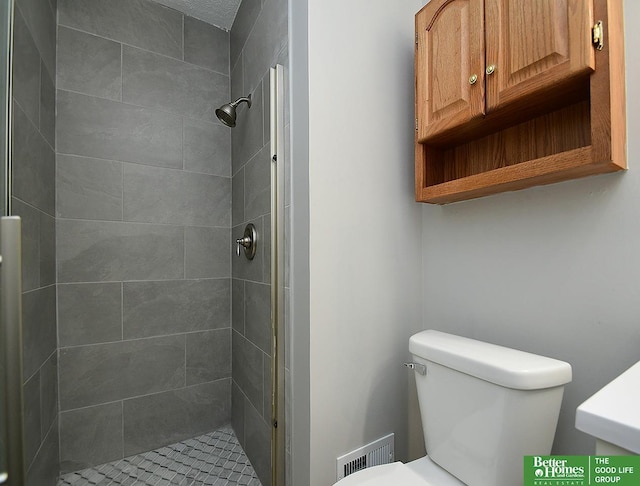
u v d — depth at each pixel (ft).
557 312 2.73
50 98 4.32
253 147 4.81
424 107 3.30
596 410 1.36
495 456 2.26
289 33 3.51
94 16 4.89
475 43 2.78
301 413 3.22
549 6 2.30
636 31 2.28
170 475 4.54
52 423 4.23
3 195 1.96
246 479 4.44
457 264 3.62
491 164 3.20
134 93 5.19
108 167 4.96
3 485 1.64
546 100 2.55
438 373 2.76
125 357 5.03
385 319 3.66
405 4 3.94
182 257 5.54
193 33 5.74
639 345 2.27
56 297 4.50
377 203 3.62
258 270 4.55
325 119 3.22
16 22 3.18
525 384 2.12
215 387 5.79
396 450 3.71
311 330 3.10
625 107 2.30
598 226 2.49
